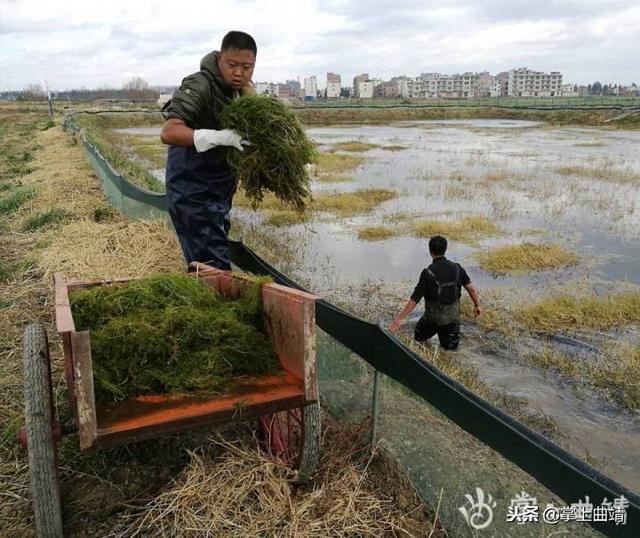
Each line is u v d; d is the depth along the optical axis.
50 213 9.23
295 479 2.99
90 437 2.27
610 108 54.72
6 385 4.03
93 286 3.37
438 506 2.93
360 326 3.47
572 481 2.33
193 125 3.82
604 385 5.93
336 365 4.55
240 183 4.19
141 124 56.22
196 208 4.24
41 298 5.75
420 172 20.47
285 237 11.48
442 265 6.42
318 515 2.86
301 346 2.68
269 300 2.98
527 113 64.88
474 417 2.76
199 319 2.92
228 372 2.81
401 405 4.20
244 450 3.15
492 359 6.52
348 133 43.81
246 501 2.93
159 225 7.75
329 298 8.22
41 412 2.42
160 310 3.03
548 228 12.27
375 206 14.45
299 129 3.81
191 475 2.98
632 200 15.27
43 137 29.61
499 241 11.23
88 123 43.00
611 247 10.84
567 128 48.19
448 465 3.47
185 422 2.45
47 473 2.45
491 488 3.30
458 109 70.56
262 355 2.90
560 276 9.16
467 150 29.00
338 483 3.05
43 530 2.51
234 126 3.68
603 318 7.46
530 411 5.44
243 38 3.71
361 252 10.60
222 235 4.46
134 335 2.75
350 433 3.59
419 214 13.52
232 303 3.27
